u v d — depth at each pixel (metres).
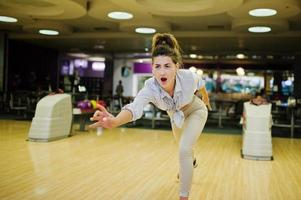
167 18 9.61
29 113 12.12
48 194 3.14
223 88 15.84
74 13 8.18
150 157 5.17
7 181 3.55
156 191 3.36
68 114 7.02
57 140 6.52
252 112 5.66
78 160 4.75
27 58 14.74
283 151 6.30
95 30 11.91
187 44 12.78
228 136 8.26
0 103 12.73
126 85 17.94
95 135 7.50
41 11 8.48
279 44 12.06
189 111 2.66
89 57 18.09
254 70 15.31
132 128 9.30
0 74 12.83
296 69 13.91
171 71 2.28
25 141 6.22
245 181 3.90
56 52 16.48
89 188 3.39
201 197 3.21
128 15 8.46
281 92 14.96
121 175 3.97
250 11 7.50
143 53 16.09
